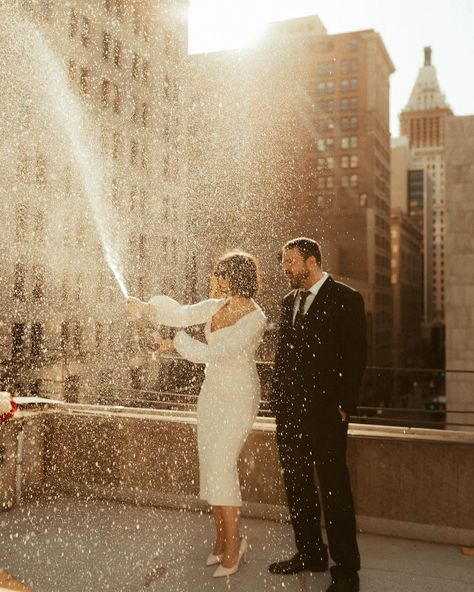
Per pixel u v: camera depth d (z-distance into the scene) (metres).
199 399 3.43
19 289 30.23
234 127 64.62
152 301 3.58
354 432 4.15
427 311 160.75
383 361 93.25
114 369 33.31
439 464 3.88
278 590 3.18
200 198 50.44
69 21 33.28
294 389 3.35
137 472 4.50
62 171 32.34
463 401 23.81
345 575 3.14
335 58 86.81
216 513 3.48
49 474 4.67
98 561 3.46
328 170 84.94
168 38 44.44
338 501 3.21
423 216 155.62
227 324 3.43
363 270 82.38
